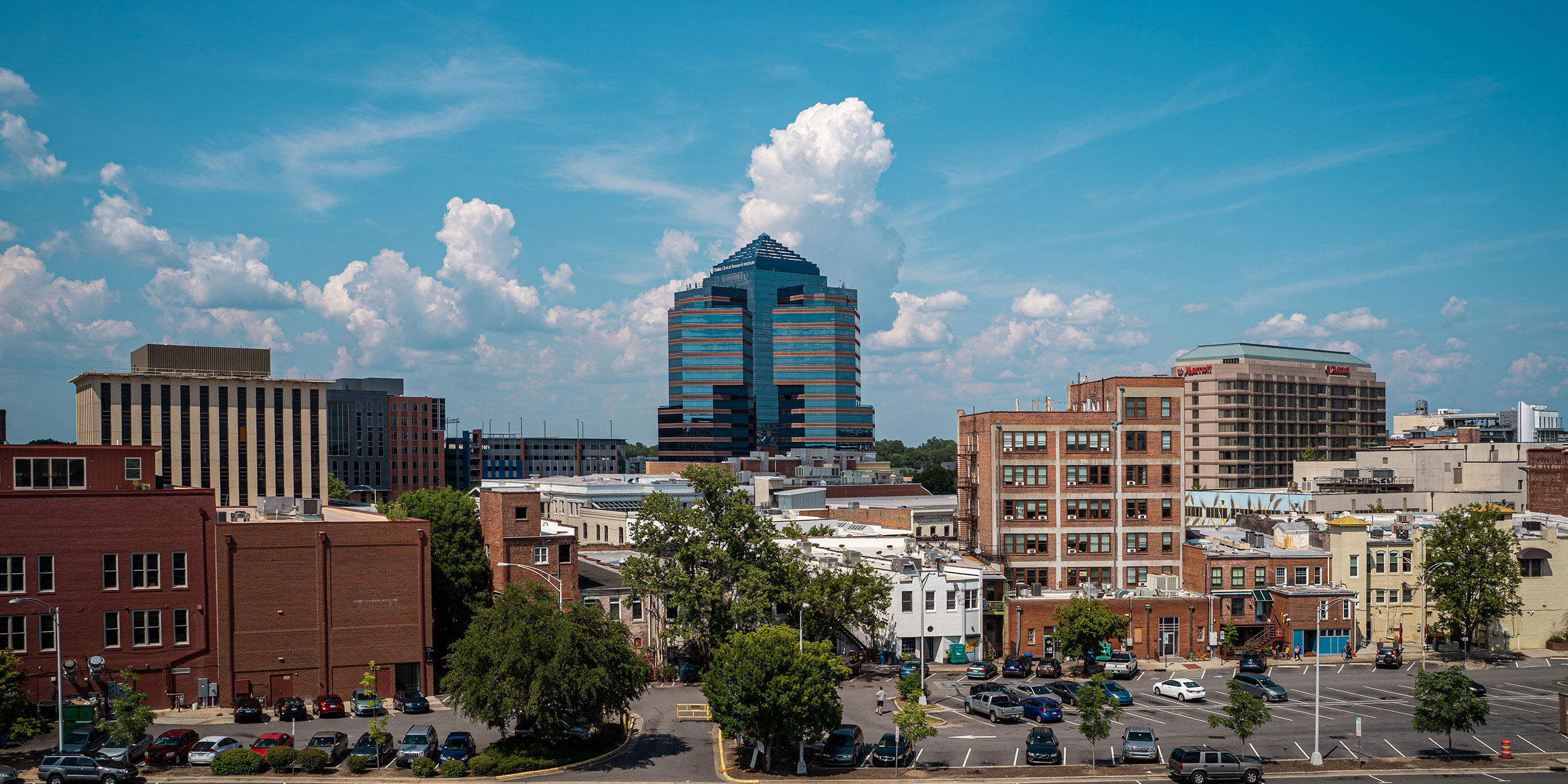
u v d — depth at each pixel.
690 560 85.56
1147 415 112.00
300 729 69.12
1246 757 58.31
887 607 89.06
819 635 85.62
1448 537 96.81
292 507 93.88
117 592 72.81
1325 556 101.50
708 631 85.00
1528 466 131.38
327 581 77.62
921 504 188.88
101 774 56.50
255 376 191.50
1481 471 157.00
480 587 89.12
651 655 91.12
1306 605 96.94
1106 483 111.25
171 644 74.12
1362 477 170.12
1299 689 82.19
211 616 75.25
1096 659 90.94
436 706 77.69
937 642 95.81
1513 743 66.06
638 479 167.62
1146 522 111.25
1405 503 156.25
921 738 60.28
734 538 85.81
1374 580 101.38
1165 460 111.88
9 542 70.38
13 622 70.25
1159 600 97.00
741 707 59.22
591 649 62.41
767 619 85.38
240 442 188.12
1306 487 178.38
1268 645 96.06
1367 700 77.94
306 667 76.75
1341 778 58.16
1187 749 58.25
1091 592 98.94
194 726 69.38
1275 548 105.62
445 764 58.59
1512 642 100.06
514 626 61.84
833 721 60.44
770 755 63.75
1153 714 73.94
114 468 74.69
